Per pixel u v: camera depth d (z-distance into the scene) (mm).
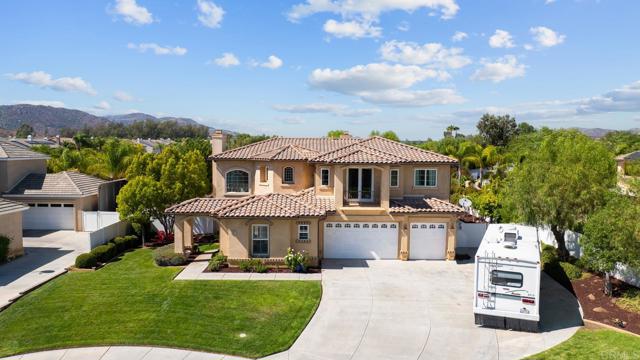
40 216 35906
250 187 32344
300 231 25312
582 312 18812
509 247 18359
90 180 39344
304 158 30297
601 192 22875
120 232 31578
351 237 27047
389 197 27531
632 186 21516
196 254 28016
